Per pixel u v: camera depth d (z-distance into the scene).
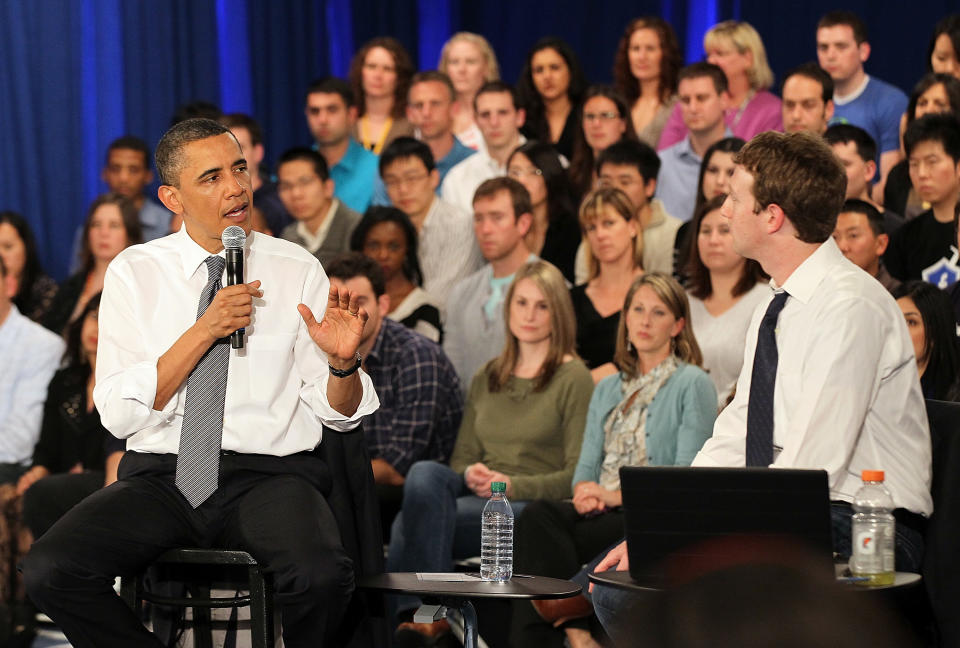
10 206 16.42
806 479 5.65
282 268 7.22
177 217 15.20
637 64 14.83
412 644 9.87
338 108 15.30
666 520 5.86
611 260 11.97
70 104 16.59
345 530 7.21
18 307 14.56
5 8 16.33
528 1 18.00
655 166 12.96
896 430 6.88
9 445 12.54
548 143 13.82
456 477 10.45
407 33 18.20
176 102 17.12
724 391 10.90
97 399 6.82
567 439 10.64
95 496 6.72
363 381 7.09
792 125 13.23
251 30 17.50
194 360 6.56
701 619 1.21
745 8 16.47
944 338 9.38
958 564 6.62
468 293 12.75
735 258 11.01
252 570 6.63
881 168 13.97
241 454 6.93
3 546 11.02
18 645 10.64
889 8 15.73
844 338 6.71
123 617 6.47
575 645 9.33
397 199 13.83
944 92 12.44
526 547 9.45
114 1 16.77
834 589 1.23
